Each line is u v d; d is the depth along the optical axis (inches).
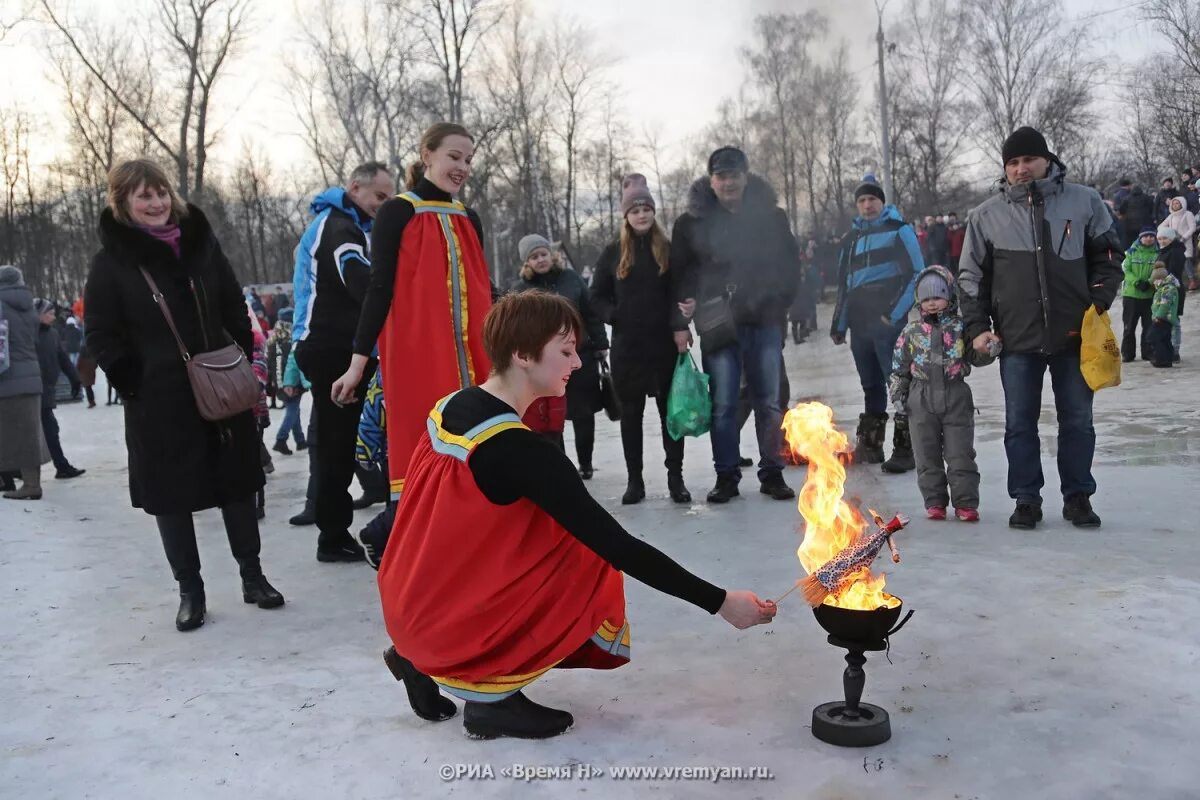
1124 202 650.8
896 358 195.6
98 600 167.5
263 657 135.0
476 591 99.3
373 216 190.7
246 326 163.6
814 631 132.6
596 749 100.4
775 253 215.9
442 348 150.3
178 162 1058.7
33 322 277.1
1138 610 130.6
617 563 95.1
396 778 96.7
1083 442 178.9
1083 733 99.0
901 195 1128.2
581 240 1644.9
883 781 91.7
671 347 221.0
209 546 209.0
